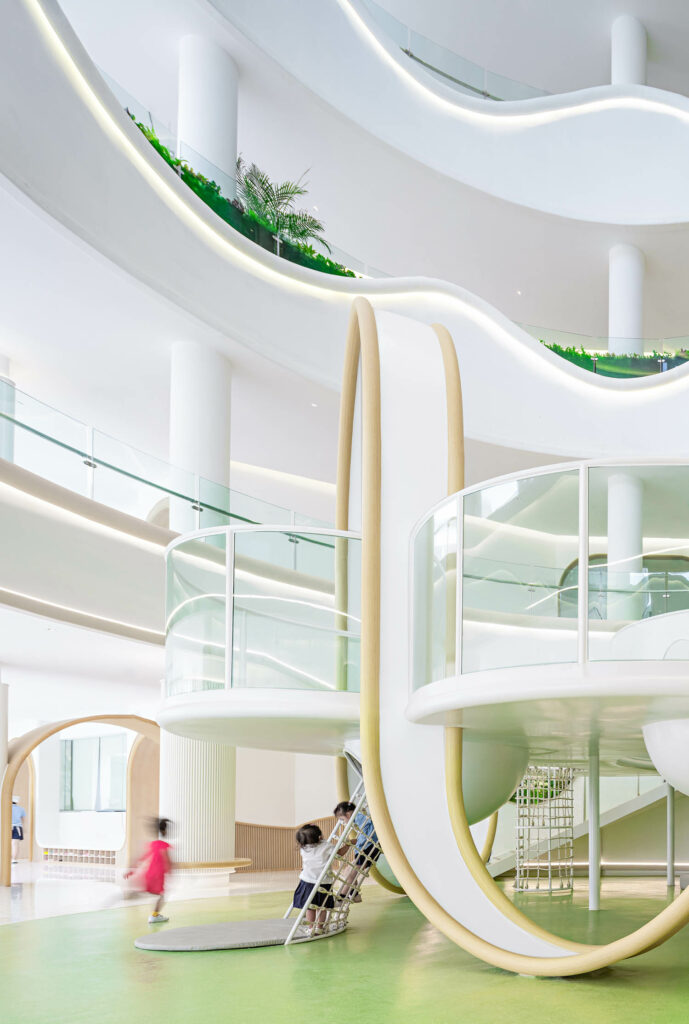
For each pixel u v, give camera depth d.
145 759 20.02
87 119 12.15
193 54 16.39
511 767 9.62
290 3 17.53
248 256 15.35
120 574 12.95
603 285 23.98
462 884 7.36
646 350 20.44
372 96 19.36
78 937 9.20
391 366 9.02
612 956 6.44
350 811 9.89
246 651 8.66
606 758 12.58
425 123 20.30
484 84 22.41
